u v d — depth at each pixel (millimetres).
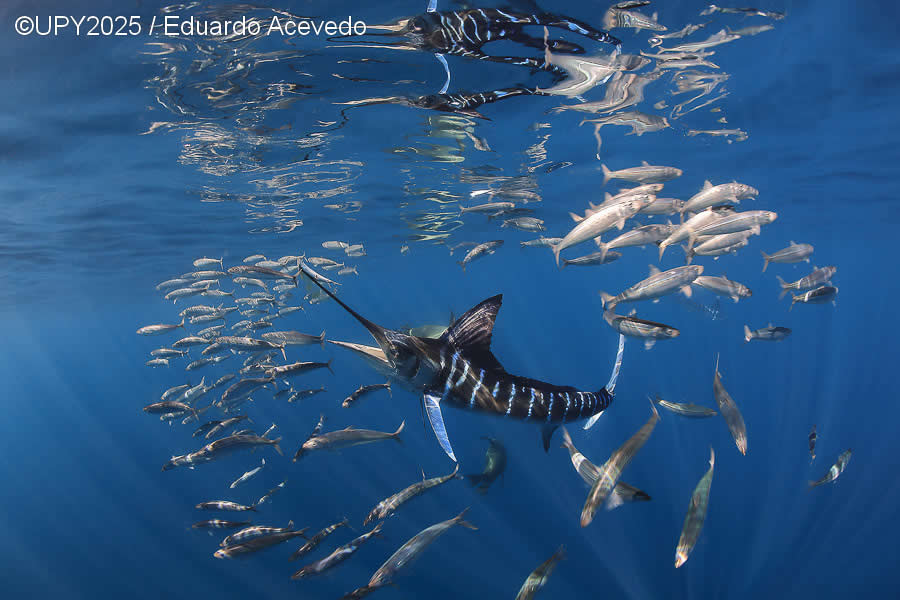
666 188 17391
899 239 38312
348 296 58719
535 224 10023
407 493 5387
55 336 55281
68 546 17016
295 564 13633
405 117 9047
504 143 11023
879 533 13211
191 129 8656
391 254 29344
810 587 11367
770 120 11000
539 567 3582
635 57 7195
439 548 13703
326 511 16281
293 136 9500
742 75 8391
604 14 5922
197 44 5957
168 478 23844
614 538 13984
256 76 6941
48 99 6977
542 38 6344
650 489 16719
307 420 34844
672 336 4133
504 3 5480
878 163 15492
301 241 21422
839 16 6648
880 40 7391
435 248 28938
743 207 21656
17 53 5758
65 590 13977
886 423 24625
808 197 20500
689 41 6910
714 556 12883
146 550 16109
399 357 2951
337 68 6879
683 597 11367
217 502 7156
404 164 12164
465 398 3217
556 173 14188
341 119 8875
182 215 14359
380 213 17672
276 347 7516
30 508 21750
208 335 11469
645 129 10898
